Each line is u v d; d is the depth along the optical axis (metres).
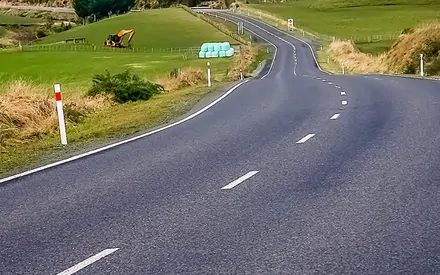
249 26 131.00
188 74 40.69
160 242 6.74
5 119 17.03
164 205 8.38
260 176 10.05
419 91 24.59
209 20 129.38
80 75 59.47
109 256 6.33
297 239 6.66
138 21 134.75
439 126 14.79
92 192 9.38
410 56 45.84
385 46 86.00
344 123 16.22
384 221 7.20
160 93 31.28
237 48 94.81
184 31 119.00
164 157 12.32
